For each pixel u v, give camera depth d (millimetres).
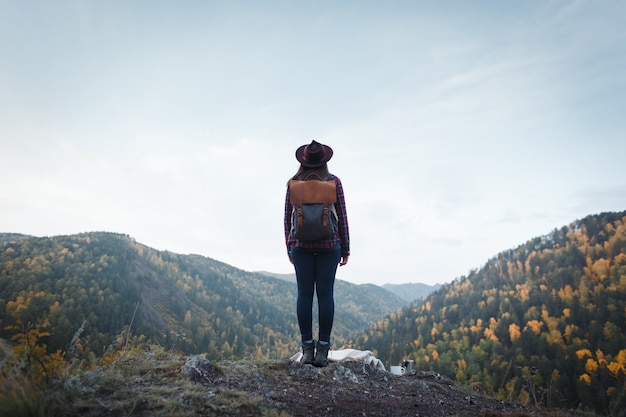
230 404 2557
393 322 183250
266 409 2602
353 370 4754
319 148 2947
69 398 2199
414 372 5781
